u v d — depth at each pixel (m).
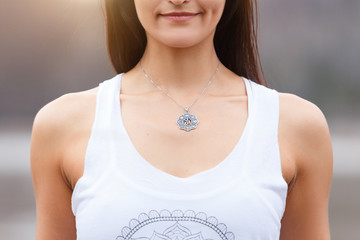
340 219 8.95
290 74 34.66
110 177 2.28
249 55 2.76
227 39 2.75
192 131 2.40
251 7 2.73
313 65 34.66
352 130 26.19
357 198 10.67
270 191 2.30
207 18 2.37
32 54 32.72
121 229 2.22
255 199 2.26
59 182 2.51
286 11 34.41
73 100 2.51
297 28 34.59
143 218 2.22
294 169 2.45
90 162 2.34
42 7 31.56
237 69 2.77
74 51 30.70
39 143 2.50
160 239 2.21
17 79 32.97
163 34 2.38
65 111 2.48
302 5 34.47
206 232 2.21
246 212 2.24
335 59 34.66
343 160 16.38
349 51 34.56
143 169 2.29
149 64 2.56
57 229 2.56
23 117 32.84
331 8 34.69
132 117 2.45
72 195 2.38
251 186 2.27
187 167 2.33
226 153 2.36
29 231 8.33
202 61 2.53
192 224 2.21
